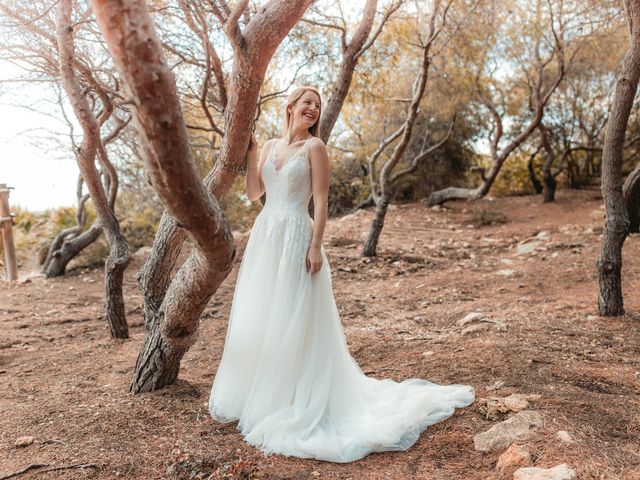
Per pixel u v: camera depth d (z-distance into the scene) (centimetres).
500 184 1683
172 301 312
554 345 427
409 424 294
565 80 1403
